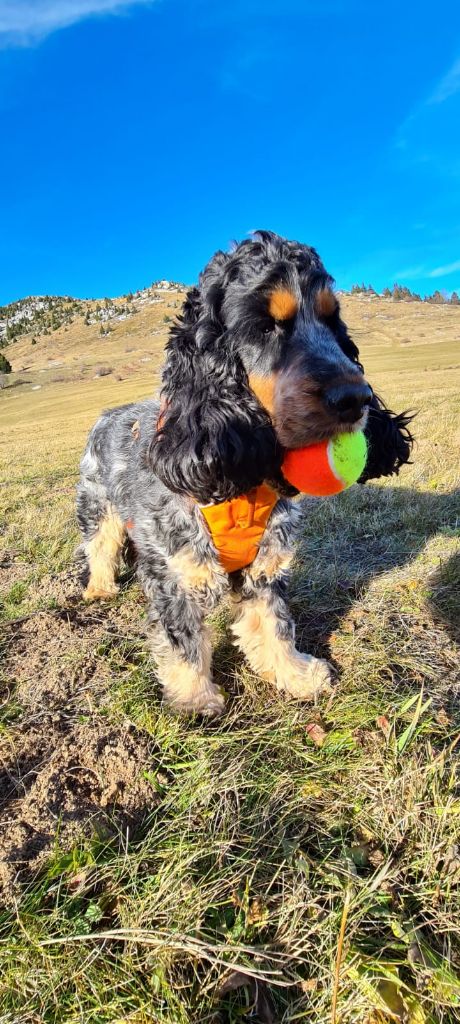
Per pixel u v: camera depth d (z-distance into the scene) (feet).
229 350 1.40
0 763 1.49
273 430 1.36
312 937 1.03
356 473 1.27
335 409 1.18
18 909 1.09
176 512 1.59
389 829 1.21
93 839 1.23
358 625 1.99
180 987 0.96
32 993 0.97
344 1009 0.92
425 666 1.71
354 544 2.69
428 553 2.43
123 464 2.06
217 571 1.61
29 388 45.19
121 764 1.44
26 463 6.58
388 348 40.52
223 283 1.43
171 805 1.33
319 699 1.66
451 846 1.14
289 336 1.35
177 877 1.13
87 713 1.66
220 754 1.46
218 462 1.37
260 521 1.54
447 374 17.49
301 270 1.38
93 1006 0.95
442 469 3.72
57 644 2.01
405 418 1.92
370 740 1.45
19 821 1.29
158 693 1.75
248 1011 0.94
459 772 1.30
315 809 1.28
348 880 1.10
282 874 1.13
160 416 1.60
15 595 2.43
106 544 2.37
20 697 1.74
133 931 1.03
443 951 1.00
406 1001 0.92
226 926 1.05
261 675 1.80
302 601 2.18
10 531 3.35
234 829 1.24
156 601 1.73
